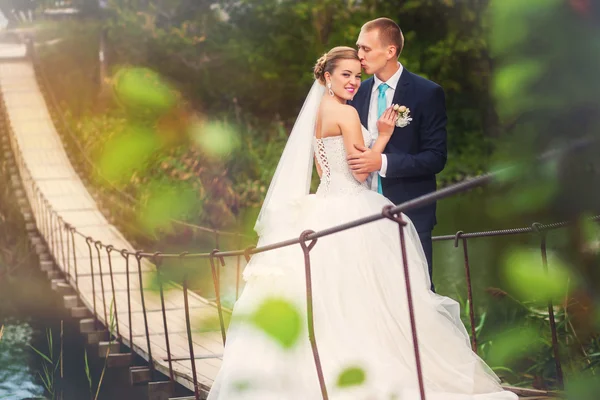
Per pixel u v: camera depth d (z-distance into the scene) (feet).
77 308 34.01
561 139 2.69
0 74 97.45
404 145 14.14
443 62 75.20
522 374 15.19
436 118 14.16
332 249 12.66
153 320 28.25
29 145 71.61
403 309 12.38
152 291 4.83
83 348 36.60
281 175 13.67
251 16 87.10
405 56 76.28
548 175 2.74
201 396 18.30
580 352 12.03
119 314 29.78
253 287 12.22
